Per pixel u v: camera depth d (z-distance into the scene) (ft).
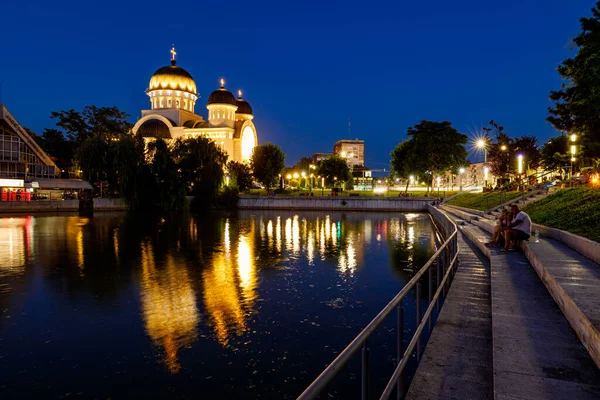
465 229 73.15
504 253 42.96
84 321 41.91
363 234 117.39
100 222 152.46
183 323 41.04
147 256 80.28
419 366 18.03
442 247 29.94
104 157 207.41
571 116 83.51
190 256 80.38
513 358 16.62
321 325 39.96
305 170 413.39
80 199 207.10
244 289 53.93
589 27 56.80
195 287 55.21
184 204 213.46
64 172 255.70
